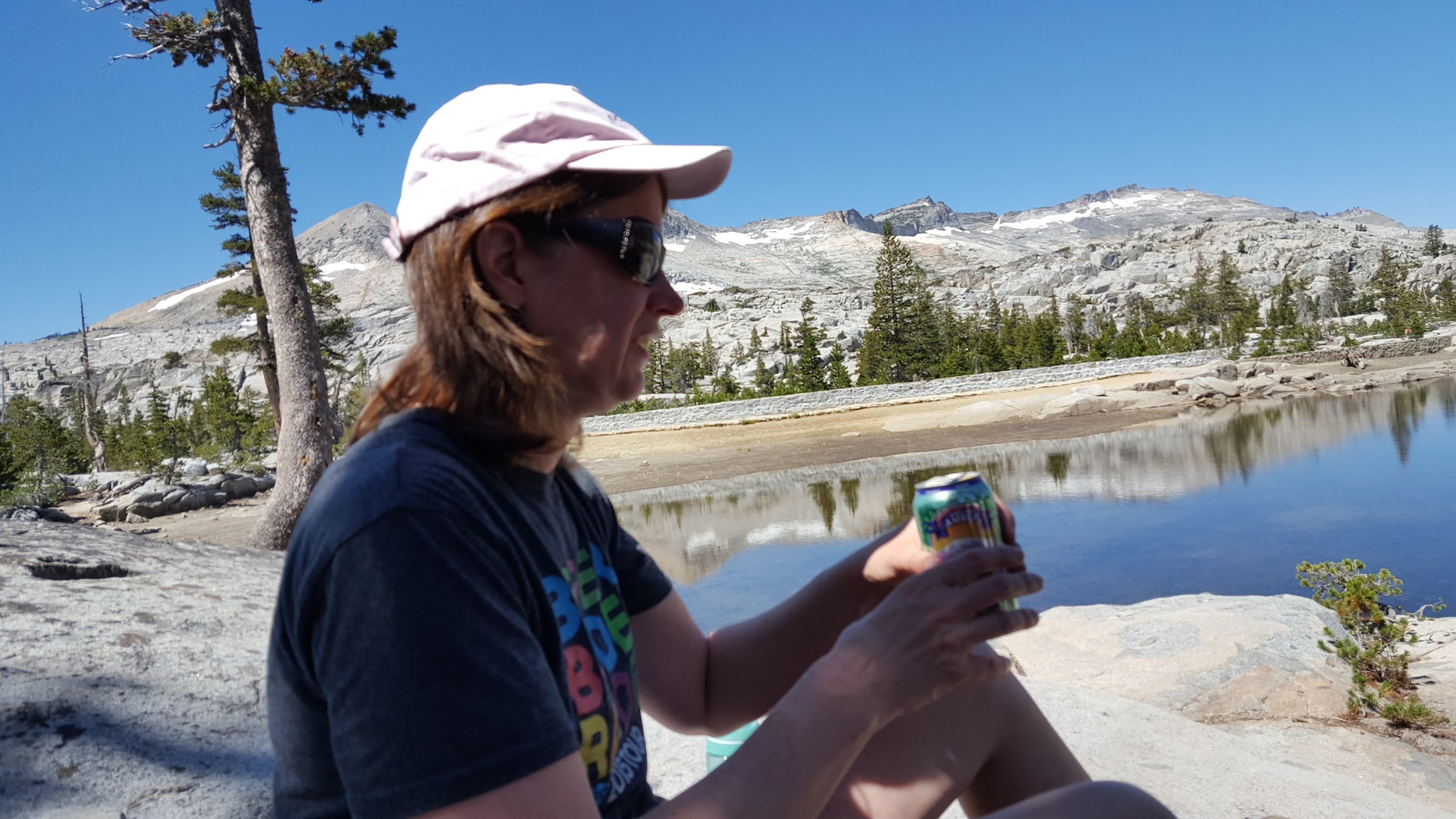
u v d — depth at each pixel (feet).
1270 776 9.92
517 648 2.60
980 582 3.18
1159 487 49.60
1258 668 15.64
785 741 2.85
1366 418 78.84
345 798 2.78
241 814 6.60
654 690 4.38
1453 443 58.54
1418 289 335.26
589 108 3.37
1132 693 15.38
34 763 6.58
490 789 2.39
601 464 92.07
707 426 123.85
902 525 4.28
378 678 2.40
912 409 118.21
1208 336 286.25
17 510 66.85
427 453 2.80
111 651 9.09
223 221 94.27
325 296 120.67
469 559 2.59
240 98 36.35
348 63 35.91
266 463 101.55
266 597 14.11
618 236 3.18
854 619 4.36
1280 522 37.91
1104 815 3.07
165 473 92.22
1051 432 84.94
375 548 2.48
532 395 3.05
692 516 53.93
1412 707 13.69
